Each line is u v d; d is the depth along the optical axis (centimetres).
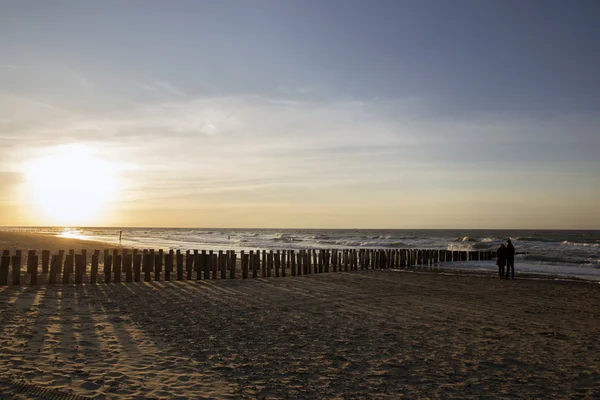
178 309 1167
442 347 869
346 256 2633
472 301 1493
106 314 1061
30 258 1513
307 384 635
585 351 868
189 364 702
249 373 672
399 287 1834
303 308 1260
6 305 1112
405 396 605
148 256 1712
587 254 4269
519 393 631
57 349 744
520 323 1137
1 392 541
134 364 686
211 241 6750
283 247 5250
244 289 1609
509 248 2298
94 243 3155
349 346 854
